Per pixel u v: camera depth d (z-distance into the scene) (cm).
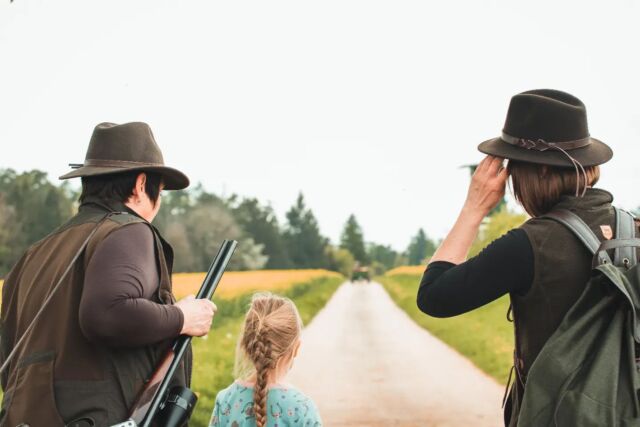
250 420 278
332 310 2783
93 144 239
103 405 208
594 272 193
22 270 237
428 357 1214
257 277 4028
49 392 208
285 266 10456
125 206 234
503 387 888
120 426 204
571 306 195
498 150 212
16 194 6303
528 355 201
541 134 207
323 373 1027
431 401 797
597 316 188
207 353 1073
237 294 2320
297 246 12150
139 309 202
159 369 215
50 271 221
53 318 214
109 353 211
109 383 210
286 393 278
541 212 213
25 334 213
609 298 188
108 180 234
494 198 217
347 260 14362
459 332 1480
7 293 239
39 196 6394
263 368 275
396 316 2406
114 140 236
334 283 5966
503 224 3058
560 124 207
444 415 721
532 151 208
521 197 214
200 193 9612
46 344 213
